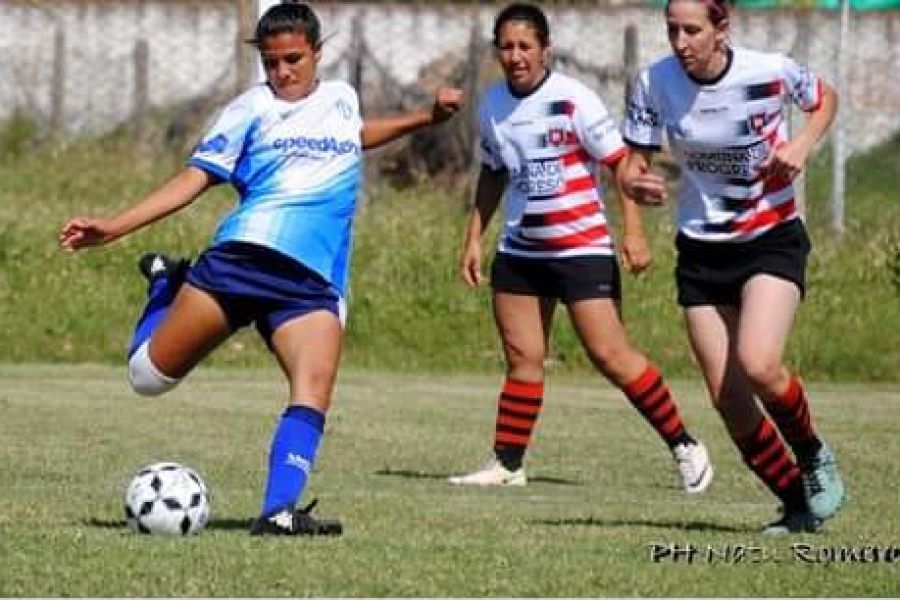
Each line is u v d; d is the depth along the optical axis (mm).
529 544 18344
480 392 40344
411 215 52062
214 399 37375
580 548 18125
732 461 29641
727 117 19531
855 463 29172
